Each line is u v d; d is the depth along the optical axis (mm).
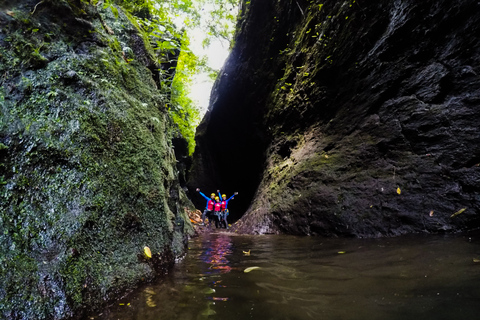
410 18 4262
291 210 4863
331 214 4055
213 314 1355
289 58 7684
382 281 1649
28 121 1579
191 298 1579
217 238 4766
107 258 1604
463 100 3418
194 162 17656
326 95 5746
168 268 2227
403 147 3807
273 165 7441
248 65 10180
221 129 13320
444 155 3346
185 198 10859
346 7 5539
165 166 2727
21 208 1361
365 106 4707
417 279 1599
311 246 3230
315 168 4941
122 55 2771
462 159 3178
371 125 4426
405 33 4336
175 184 3367
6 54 1695
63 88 1867
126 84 2592
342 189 4207
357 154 4367
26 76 1722
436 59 3900
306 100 6371
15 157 1446
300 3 7465
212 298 1575
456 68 3613
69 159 1642
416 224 3158
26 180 1435
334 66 5637
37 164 1507
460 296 1300
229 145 13219
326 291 1592
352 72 5195
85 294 1351
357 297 1450
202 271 2232
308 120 6309
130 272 1710
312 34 6738
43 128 1614
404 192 3461
